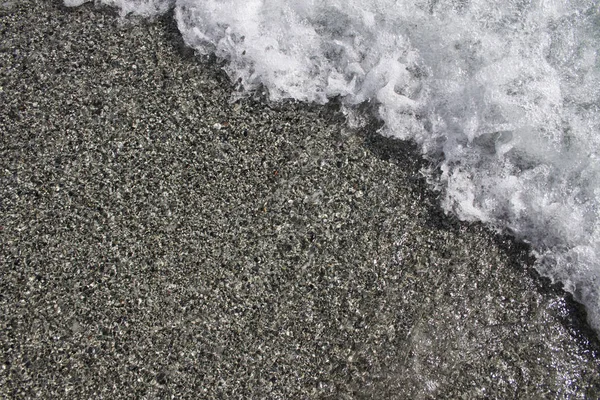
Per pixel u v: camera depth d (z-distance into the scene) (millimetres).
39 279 2066
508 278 2164
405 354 2049
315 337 2041
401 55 2375
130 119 2264
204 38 2389
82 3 2424
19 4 2410
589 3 2391
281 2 2418
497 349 2080
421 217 2205
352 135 2295
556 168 2264
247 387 1978
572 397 2039
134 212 2152
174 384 1973
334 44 2385
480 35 2363
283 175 2221
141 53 2359
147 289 2066
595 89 2322
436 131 2301
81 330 2016
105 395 1954
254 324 2045
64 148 2221
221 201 2180
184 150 2234
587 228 2193
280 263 2115
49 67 2322
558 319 2129
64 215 2141
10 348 1989
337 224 2176
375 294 2104
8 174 2184
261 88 2334
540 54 2352
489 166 2271
